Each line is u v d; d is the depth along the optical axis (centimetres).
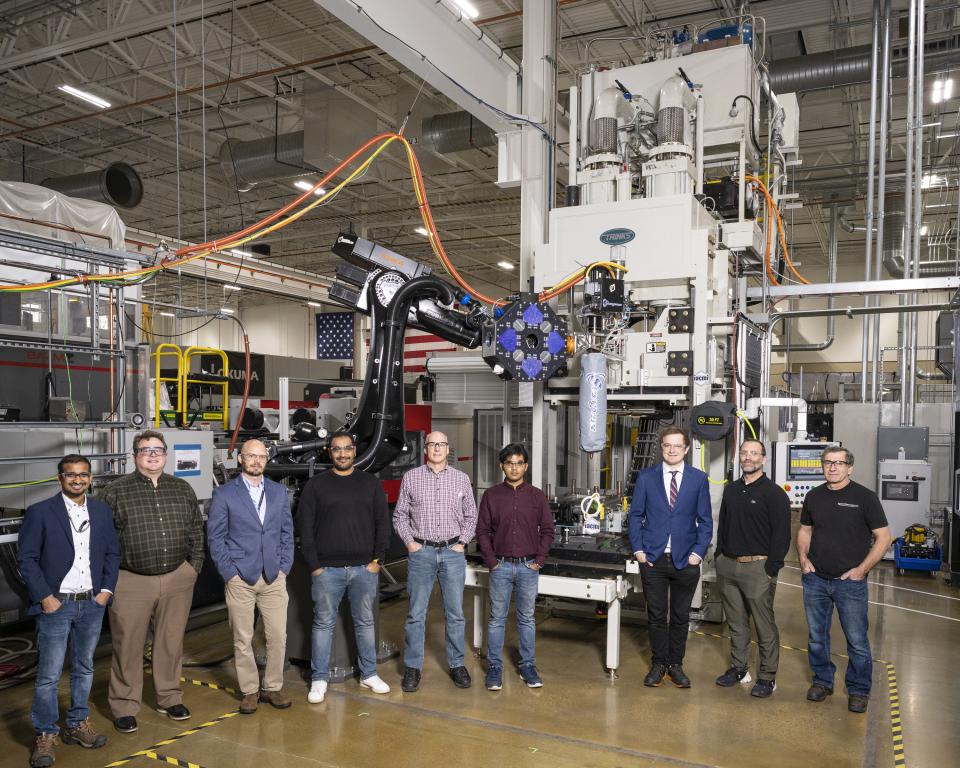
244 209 1888
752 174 718
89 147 1523
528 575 467
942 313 1084
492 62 698
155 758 375
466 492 475
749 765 372
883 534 426
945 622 645
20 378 641
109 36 1023
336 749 386
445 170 1541
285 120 1382
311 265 2509
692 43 687
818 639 448
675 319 579
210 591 631
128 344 588
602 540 546
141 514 397
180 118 1377
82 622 381
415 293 531
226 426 805
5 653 524
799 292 698
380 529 457
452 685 475
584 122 665
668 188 599
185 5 983
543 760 376
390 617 634
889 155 1347
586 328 556
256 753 381
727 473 641
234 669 504
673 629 473
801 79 973
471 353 1016
